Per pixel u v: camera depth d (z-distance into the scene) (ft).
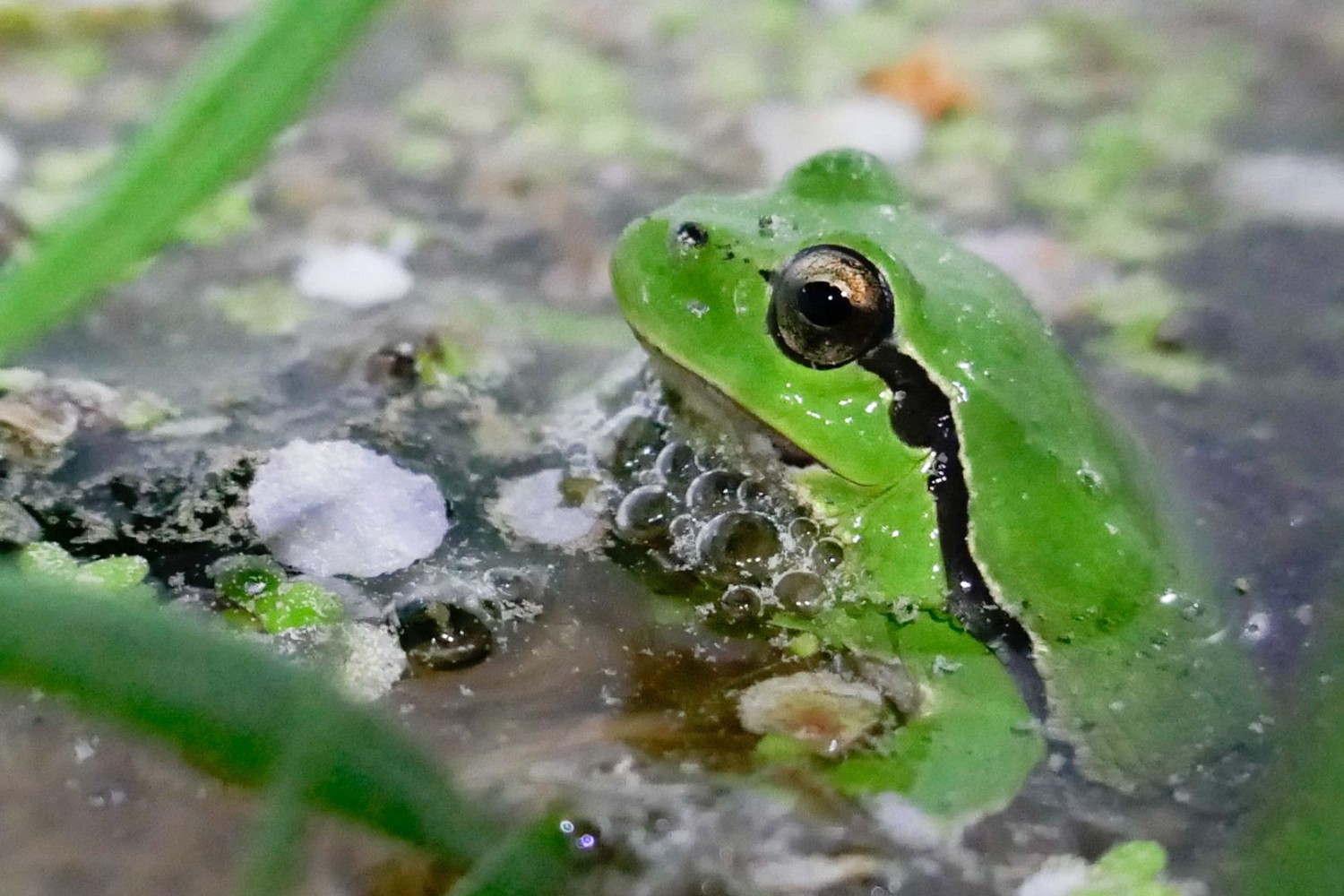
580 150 0.96
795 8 1.04
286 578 0.85
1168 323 0.92
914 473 0.86
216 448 0.87
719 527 0.86
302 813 0.78
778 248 0.85
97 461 0.86
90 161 0.94
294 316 0.90
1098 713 0.84
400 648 0.84
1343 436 0.89
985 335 0.85
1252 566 0.86
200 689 0.77
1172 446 0.89
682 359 0.86
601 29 1.01
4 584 0.77
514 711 0.83
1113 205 0.95
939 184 0.96
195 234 0.92
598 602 0.85
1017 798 0.83
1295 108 0.99
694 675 0.84
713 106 0.98
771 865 0.82
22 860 0.80
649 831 0.82
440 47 1.00
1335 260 0.94
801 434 0.85
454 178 0.95
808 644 0.85
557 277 0.92
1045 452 0.85
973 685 0.85
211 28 0.99
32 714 0.81
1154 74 1.01
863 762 0.83
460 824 0.79
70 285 0.77
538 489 0.87
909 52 1.01
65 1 0.98
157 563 0.85
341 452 0.87
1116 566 0.85
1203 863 0.82
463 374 0.89
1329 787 0.79
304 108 0.78
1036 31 1.03
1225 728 0.84
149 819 0.80
